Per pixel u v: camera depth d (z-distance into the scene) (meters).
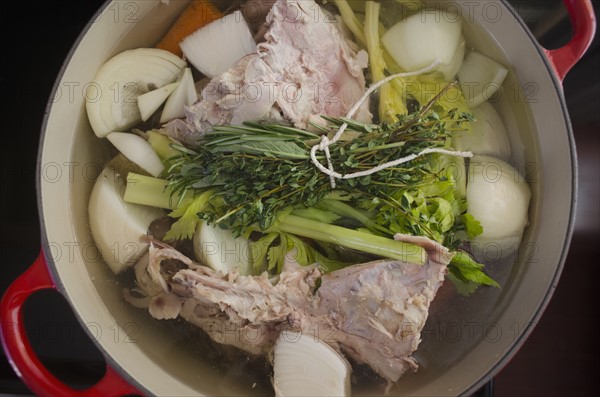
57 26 0.51
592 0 0.51
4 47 0.51
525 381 0.50
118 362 0.40
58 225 0.42
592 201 0.52
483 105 0.44
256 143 0.40
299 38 0.43
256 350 0.42
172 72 0.44
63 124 0.42
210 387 0.42
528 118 0.43
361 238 0.41
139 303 0.43
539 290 0.40
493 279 0.43
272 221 0.41
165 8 0.44
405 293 0.40
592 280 0.51
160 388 0.40
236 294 0.41
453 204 0.42
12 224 0.50
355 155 0.40
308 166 0.40
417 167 0.40
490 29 0.44
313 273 0.41
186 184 0.41
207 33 0.44
